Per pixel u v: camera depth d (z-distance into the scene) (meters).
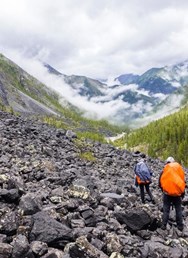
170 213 12.80
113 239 8.59
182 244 10.25
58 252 7.64
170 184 11.77
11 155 17.48
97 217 9.91
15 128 28.17
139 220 10.22
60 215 9.64
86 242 7.68
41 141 26.34
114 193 13.88
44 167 15.57
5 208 8.76
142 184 16.20
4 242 7.41
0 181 11.32
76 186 11.74
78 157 25.38
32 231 7.87
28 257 7.07
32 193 11.10
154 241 9.98
